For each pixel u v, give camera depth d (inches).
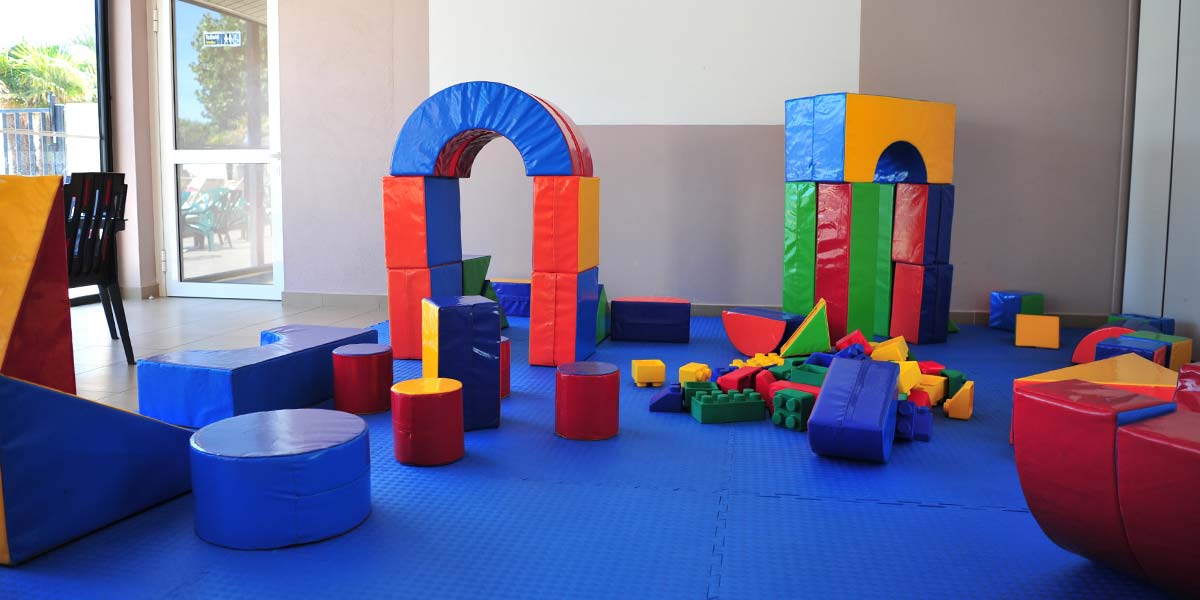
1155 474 72.2
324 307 263.7
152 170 278.4
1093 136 234.2
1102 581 84.6
